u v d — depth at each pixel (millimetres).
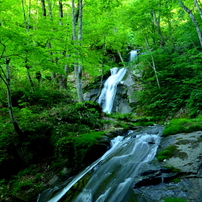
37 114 7660
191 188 3100
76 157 5852
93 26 10977
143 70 15180
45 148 6613
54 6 12672
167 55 12000
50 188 5180
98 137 6543
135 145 5691
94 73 10680
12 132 6562
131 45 21844
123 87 15148
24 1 10195
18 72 8664
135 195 3334
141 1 12562
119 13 13055
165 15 13898
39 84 10156
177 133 5516
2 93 8414
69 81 17641
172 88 11305
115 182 4133
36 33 6141
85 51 6945
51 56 5660
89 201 3979
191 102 8984
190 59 10570
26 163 6148
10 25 6473
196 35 10562
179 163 3852
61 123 7461
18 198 4926
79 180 4965
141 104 12797
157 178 3541
